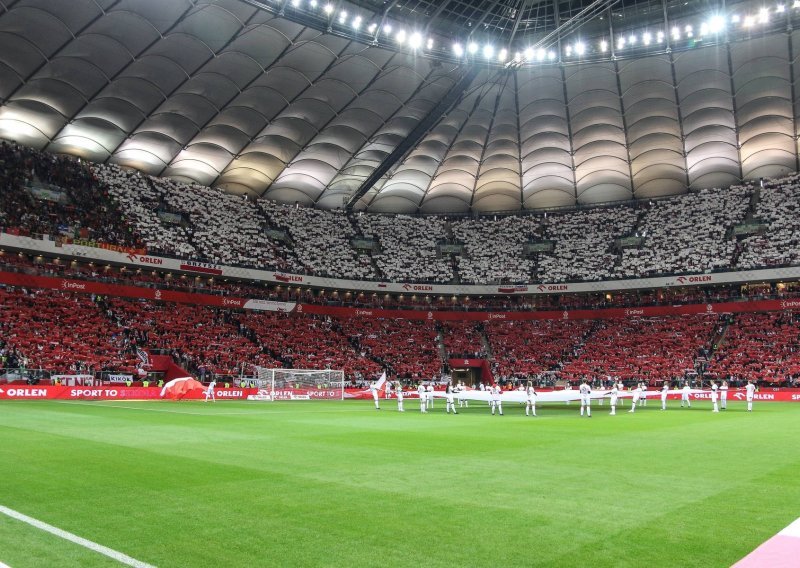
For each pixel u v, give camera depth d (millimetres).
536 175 75312
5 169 59781
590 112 62469
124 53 49188
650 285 71688
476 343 73750
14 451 16922
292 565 7492
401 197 79938
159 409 36875
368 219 81938
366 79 57062
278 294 72312
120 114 57250
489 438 21594
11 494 11352
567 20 52250
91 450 17266
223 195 74000
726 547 8227
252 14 47281
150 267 62688
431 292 75438
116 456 16156
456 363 71062
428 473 13828
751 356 63500
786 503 10836
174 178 71125
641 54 53156
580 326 74500
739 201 74875
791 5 47656
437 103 61469
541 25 55062
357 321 73625
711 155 69188
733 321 68812
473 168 73938
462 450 18047
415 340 73000
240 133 62406
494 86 60469
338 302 73625
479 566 7488
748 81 56219
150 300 63094
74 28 45688
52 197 61250
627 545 8312
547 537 8680
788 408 44156
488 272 77250
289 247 74250
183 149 64500
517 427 26500
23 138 60750
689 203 77500
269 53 51969
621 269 74000
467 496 11336
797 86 56312
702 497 11312
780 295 67562
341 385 59938
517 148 69875
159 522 9406
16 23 44281
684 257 72438
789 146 66938
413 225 82500
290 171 70812
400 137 66500
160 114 57844
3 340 50094
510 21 54656
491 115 64500
